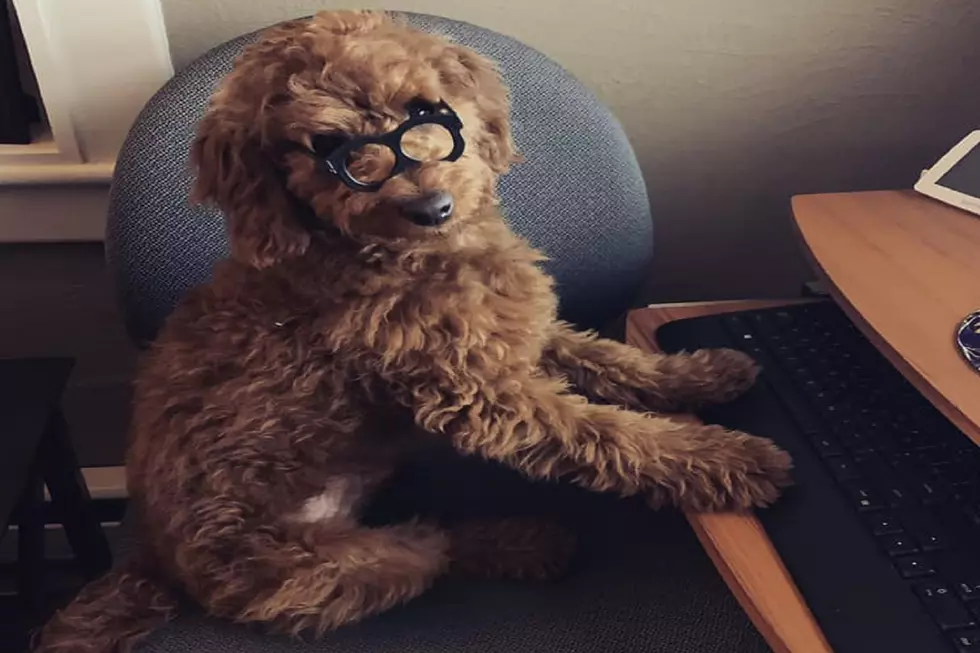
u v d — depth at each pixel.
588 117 1.04
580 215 1.05
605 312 1.10
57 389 1.01
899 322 0.76
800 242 0.91
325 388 0.82
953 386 0.68
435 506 0.98
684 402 0.87
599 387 0.90
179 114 0.97
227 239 0.98
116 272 1.01
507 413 0.79
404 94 0.72
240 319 0.84
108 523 1.47
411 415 0.85
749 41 1.14
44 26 1.02
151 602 0.81
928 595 0.62
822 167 1.24
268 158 0.76
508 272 0.84
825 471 0.73
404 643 0.77
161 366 0.87
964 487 0.70
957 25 1.13
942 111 1.20
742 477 0.72
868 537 0.67
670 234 1.28
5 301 1.27
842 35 1.14
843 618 0.61
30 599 1.06
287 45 0.76
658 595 0.81
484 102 0.81
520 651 0.76
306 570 0.79
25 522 1.02
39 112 1.17
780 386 0.83
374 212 0.71
